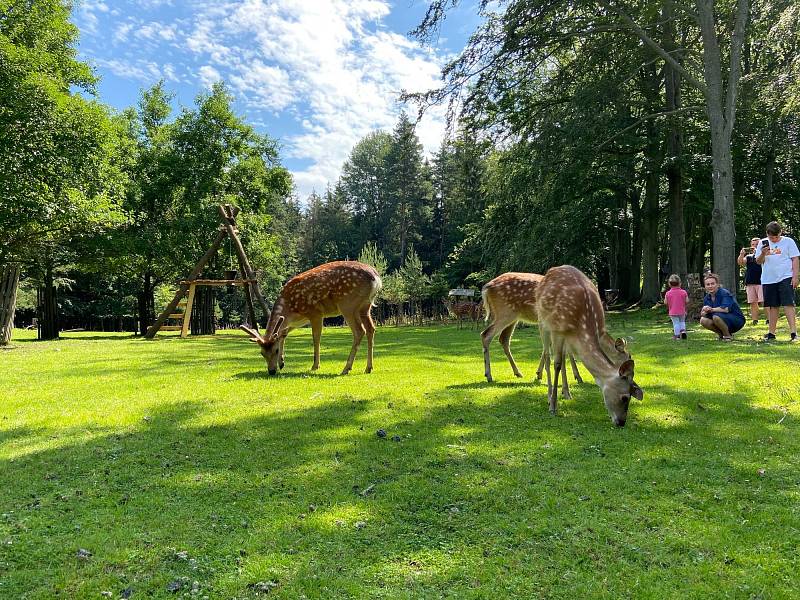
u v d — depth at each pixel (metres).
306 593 2.37
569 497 3.29
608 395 4.93
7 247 17.66
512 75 16.95
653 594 2.32
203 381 7.62
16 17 16.78
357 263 8.60
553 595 2.33
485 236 21.27
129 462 4.05
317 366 8.80
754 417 4.92
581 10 16.69
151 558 2.68
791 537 2.76
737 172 24.00
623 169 22.22
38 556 2.70
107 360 10.55
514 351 11.05
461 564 2.59
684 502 3.20
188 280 18.80
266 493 3.46
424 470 3.80
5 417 5.41
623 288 32.41
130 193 24.33
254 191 28.64
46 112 14.59
